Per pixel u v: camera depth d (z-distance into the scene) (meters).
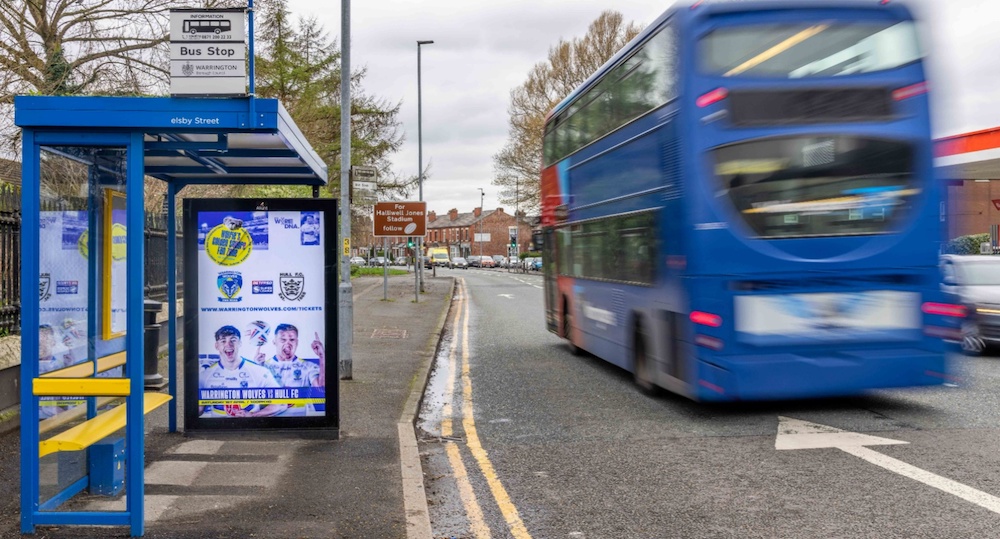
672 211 7.95
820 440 7.27
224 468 6.16
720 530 4.91
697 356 7.62
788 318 7.54
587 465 6.62
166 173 7.18
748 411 8.75
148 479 5.84
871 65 7.74
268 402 7.09
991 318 12.03
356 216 42.09
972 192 34.00
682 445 7.23
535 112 51.62
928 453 6.66
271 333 7.05
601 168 10.90
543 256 15.73
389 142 39.34
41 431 4.82
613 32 49.25
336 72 34.69
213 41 4.72
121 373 5.49
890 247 7.62
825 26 7.66
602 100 10.73
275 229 7.01
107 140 4.63
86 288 5.16
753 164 7.54
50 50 16.11
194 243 6.95
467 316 22.98
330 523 4.86
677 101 7.73
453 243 146.00
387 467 6.25
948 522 4.92
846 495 5.56
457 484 6.12
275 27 25.34
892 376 7.68
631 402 9.47
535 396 10.05
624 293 10.02
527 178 52.56
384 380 10.86
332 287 7.05
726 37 7.62
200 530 4.70
